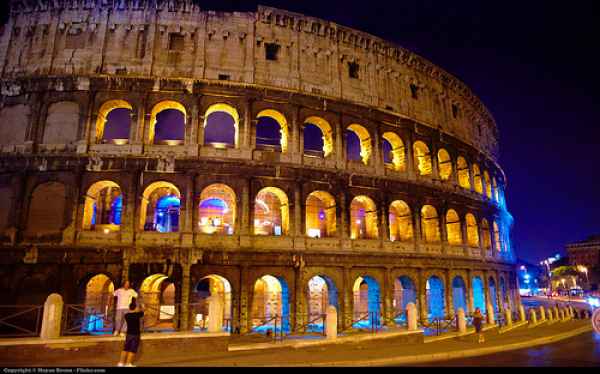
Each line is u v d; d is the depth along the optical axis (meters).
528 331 49.22
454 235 61.59
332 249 47.19
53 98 44.81
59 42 46.41
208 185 44.38
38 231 41.53
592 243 184.00
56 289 39.62
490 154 76.81
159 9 47.88
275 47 51.00
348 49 54.94
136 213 42.34
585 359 30.14
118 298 29.89
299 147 48.50
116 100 45.31
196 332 28.73
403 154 56.91
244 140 46.22
